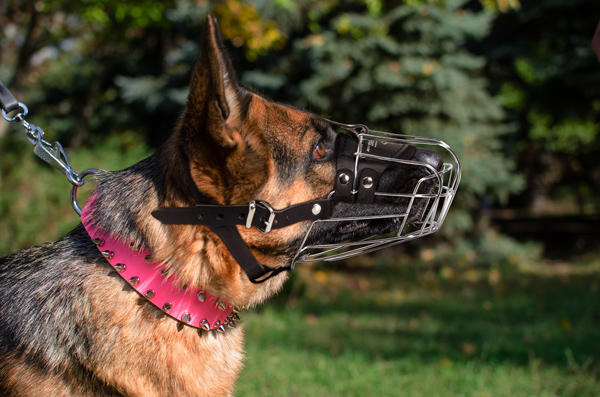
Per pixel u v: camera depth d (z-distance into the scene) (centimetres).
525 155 1900
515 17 1262
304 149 216
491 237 1280
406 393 397
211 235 204
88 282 198
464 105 1084
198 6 1077
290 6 823
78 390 190
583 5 1191
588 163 1783
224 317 212
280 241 213
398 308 784
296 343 558
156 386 195
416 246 1262
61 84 1552
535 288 937
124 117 1396
